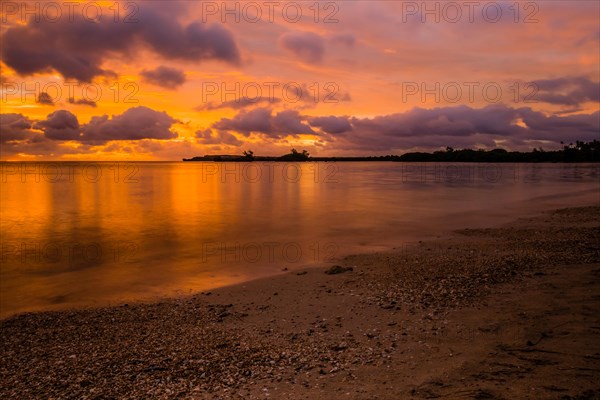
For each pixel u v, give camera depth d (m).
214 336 8.63
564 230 20.61
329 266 14.76
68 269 15.53
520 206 34.75
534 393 5.44
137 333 9.05
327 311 9.84
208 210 34.56
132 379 6.73
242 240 21.11
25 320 10.12
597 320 7.84
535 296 9.61
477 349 7.02
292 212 32.78
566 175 99.75
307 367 6.86
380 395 5.73
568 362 6.26
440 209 33.38
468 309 9.13
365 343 7.77
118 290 12.75
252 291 11.97
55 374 7.06
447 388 5.75
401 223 25.91
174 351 7.87
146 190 60.91
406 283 11.62
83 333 9.18
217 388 6.27
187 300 11.49
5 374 7.15
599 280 10.55
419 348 7.32
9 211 34.53
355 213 31.62
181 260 16.78
